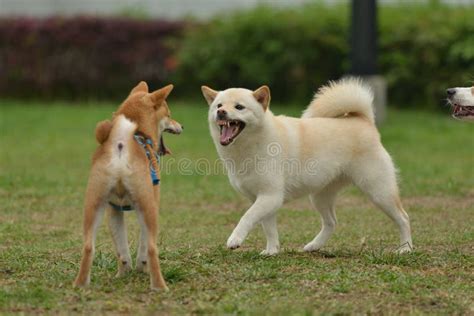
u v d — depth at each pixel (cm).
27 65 2908
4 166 1667
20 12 3719
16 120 2422
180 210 1284
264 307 704
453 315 698
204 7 3666
